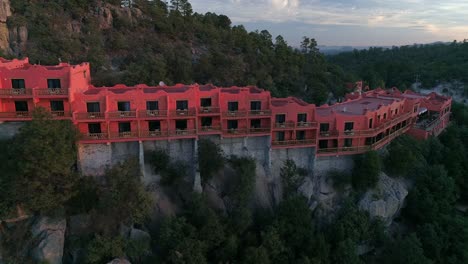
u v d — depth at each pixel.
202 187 47.53
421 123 73.50
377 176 53.31
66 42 82.62
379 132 57.88
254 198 49.06
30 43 80.94
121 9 103.38
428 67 161.00
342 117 54.59
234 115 49.72
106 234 39.09
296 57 117.75
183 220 40.94
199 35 112.81
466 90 135.75
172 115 46.88
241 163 49.62
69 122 41.66
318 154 53.97
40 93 42.72
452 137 73.06
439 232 52.34
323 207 52.16
